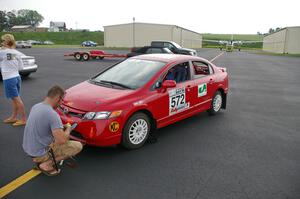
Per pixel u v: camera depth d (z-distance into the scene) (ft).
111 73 19.72
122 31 178.19
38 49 140.87
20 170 14.02
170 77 18.99
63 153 13.75
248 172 14.53
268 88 40.19
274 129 21.33
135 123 16.58
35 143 12.72
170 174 14.06
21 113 20.62
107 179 13.42
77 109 15.64
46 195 12.03
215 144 18.02
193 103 20.90
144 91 17.13
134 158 15.66
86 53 77.05
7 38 19.49
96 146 17.02
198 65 21.99
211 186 13.12
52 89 12.62
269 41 231.71
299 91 38.40
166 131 20.11
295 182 13.69
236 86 41.24
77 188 12.61
